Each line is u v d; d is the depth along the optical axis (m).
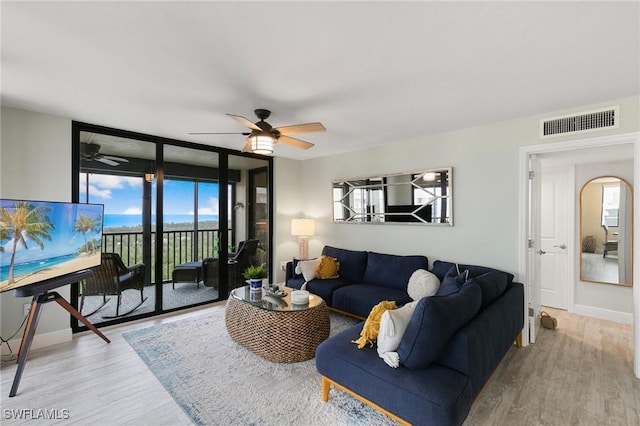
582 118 2.73
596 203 3.95
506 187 3.18
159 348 2.91
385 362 1.85
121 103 2.70
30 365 2.60
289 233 5.36
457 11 1.45
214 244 4.45
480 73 2.11
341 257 4.37
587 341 3.15
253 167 4.94
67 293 3.15
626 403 2.11
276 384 2.31
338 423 1.88
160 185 3.91
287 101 2.62
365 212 4.49
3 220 2.19
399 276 3.72
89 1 1.37
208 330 3.36
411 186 3.96
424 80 2.21
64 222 2.74
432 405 1.54
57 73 2.12
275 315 2.68
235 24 1.55
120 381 2.35
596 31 1.61
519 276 3.08
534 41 1.71
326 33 1.64
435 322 1.70
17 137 2.87
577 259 4.06
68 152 3.16
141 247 3.78
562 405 2.09
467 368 1.74
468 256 3.46
